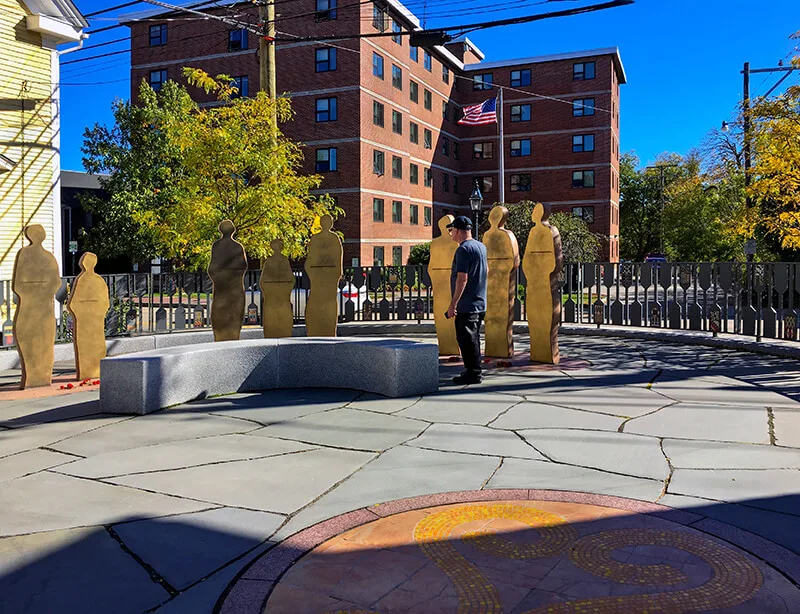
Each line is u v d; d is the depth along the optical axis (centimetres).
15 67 1413
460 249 836
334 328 1112
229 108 1520
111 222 3130
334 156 4012
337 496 451
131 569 348
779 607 300
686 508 418
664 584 322
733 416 658
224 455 550
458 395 788
